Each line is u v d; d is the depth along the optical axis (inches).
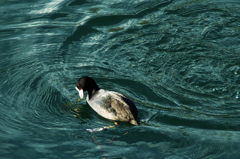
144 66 548.4
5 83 518.3
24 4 707.4
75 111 471.2
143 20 660.7
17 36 620.1
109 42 605.6
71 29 637.9
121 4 710.5
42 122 446.9
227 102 473.7
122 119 436.5
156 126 434.9
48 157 386.9
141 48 587.5
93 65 553.9
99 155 389.7
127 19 663.8
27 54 578.9
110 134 423.8
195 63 548.4
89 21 657.6
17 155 389.1
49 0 725.3
